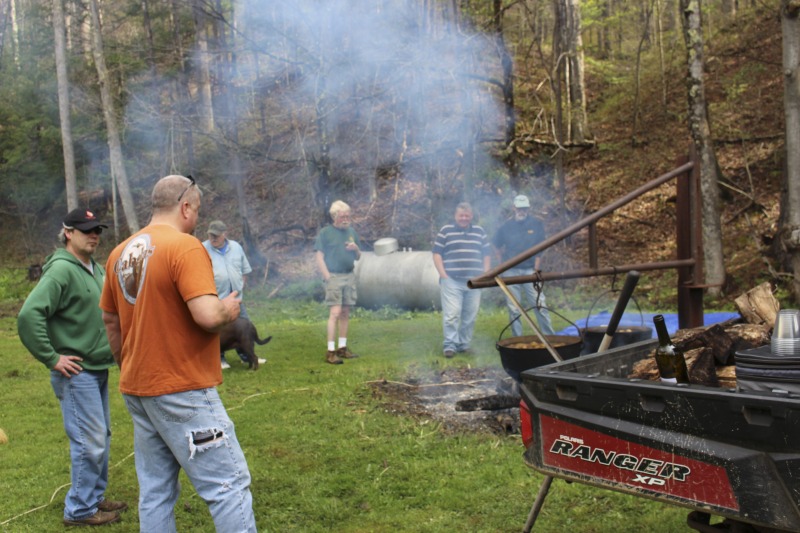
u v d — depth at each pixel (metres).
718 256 11.49
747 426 2.05
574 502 3.80
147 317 2.72
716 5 22.77
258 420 5.54
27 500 4.14
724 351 3.19
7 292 19.16
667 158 17.12
